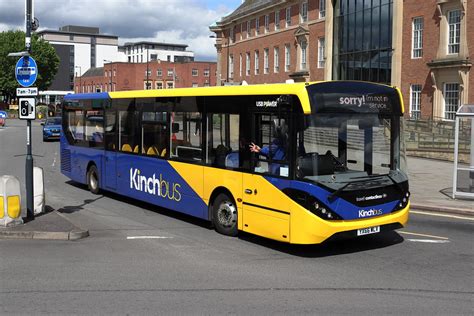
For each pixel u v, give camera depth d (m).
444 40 33.97
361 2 41.94
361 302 6.08
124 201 13.91
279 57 57.28
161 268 7.54
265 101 8.65
